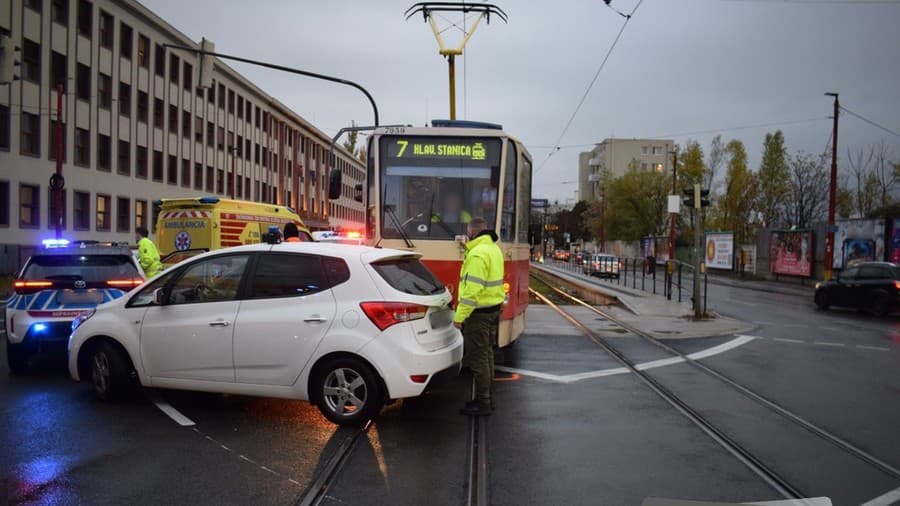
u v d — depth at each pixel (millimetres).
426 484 4996
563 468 5434
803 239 38688
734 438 6406
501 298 7203
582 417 7078
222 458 5496
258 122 57438
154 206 41000
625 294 24625
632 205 68938
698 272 17141
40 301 8594
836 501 4840
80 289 8766
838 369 10398
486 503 4660
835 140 32000
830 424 7008
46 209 32219
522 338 13062
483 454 5746
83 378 7352
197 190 46531
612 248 79938
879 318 19672
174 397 7539
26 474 5051
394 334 6285
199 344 6711
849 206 52188
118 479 4980
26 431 6152
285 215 17688
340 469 5277
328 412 6426
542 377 9258
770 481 5219
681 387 8750
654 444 6152
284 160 64000
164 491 4762
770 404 7855
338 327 6340
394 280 6566
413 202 9219
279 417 6773
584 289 29078
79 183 34281
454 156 9273
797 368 10438
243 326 6578
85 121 34625
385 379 6238
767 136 53594
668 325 15641
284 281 6641
